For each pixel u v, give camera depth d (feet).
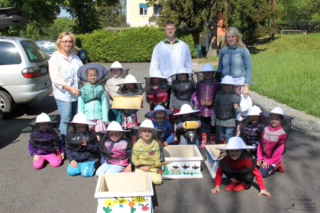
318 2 98.43
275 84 31.89
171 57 17.02
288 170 13.58
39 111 25.53
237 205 10.81
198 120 15.34
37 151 14.14
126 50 78.07
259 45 77.56
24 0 77.56
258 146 13.20
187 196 11.56
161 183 12.69
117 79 17.40
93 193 11.82
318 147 16.16
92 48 77.92
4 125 21.42
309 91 27.66
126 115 16.14
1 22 19.42
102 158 13.67
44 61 24.95
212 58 72.33
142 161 12.63
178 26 77.66
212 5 69.77
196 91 16.58
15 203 11.03
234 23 79.61
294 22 97.25
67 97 15.42
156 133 12.93
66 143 13.26
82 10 93.66
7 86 22.15
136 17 108.27
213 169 13.24
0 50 22.11
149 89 16.46
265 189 11.92
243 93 16.38
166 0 76.23
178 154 14.40
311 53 51.21
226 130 15.64
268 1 73.87
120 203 9.82
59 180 12.95
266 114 13.14
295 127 19.48
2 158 15.40
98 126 15.52
